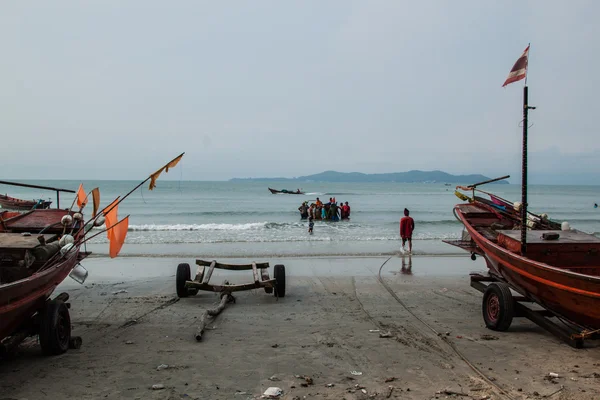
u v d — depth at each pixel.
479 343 7.25
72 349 6.95
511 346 7.10
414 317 8.90
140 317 8.84
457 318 8.84
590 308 6.18
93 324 8.37
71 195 75.81
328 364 6.34
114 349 6.96
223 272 13.99
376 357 6.61
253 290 11.41
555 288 6.58
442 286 12.05
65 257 7.18
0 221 8.39
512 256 7.42
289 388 5.52
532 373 6.00
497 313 7.89
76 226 8.58
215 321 8.57
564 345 7.15
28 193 79.50
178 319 8.70
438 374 5.97
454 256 17.33
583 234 8.27
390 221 32.88
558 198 87.94
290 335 7.70
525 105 7.39
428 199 68.88
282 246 19.91
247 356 6.66
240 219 35.12
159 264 15.25
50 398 5.24
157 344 7.21
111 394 5.36
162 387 5.55
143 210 42.88
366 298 10.59
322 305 9.87
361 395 5.33
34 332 6.65
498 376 5.90
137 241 21.23
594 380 5.77
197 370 6.12
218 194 77.38
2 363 6.33
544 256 7.59
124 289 11.52
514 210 10.62
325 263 15.67
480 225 10.41
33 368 6.14
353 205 54.72
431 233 25.69
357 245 20.36
